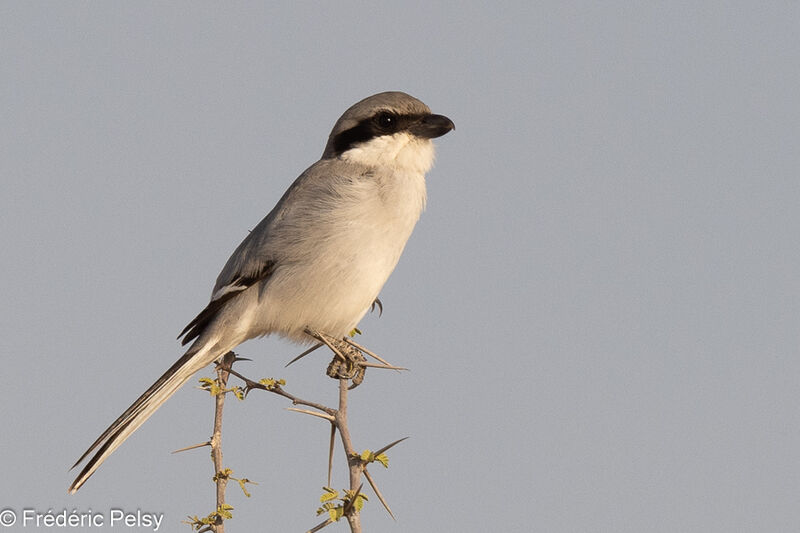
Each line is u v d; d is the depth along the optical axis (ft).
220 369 25.71
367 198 34.58
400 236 35.47
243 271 35.32
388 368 28.89
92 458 31.58
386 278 35.73
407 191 35.40
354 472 22.59
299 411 24.44
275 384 24.80
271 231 35.09
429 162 36.68
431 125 36.11
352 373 31.32
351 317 35.29
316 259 34.37
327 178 35.42
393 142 35.88
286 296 34.86
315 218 34.42
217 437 25.02
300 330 35.55
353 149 36.27
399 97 36.40
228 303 35.70
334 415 24.40
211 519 24.11
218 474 24.56
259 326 35.68
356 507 21.53
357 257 34.42
